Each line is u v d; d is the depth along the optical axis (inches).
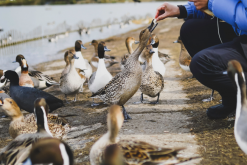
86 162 149.8
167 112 221.9
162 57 378.0
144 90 240.8
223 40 196.1
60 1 4077.3
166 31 971.9
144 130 186.4
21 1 3459.6
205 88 282.8
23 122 188.4
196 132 175.3
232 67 129.0
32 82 302.0
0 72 334.0
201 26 200.5
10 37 831.7
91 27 1320.1
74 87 273.9
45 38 928.9
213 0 154.8
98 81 255.1
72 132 199.0
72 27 1332.4
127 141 119.2
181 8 198.7
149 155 110.9
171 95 272.5
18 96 233.8
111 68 434.9
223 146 152.1
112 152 61.3
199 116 203.2
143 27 1257.4
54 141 96.3
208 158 140.9
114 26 1370.6
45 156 91.4
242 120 123.3
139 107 241.0
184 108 227.9
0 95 256.7
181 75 359.3
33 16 1972.2
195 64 173.5
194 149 151.9
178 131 180.4
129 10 2773.1
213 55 165.2
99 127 204.1
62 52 652.1
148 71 236.2
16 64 526.3
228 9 148.3
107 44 720.3
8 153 130.8
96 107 258.7
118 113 115.6
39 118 148.9
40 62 522.9
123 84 197.3
